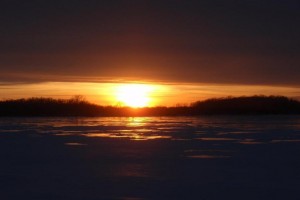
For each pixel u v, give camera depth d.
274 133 26.08
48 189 11.70
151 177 13.09
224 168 14.41
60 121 39.91
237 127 31.42
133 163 15.37
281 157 16.62
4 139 22.66
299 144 20.58
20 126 31.97
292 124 35.03
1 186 12.03
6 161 15.88
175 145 20.17
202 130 28.53
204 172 13.79
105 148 19.16
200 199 10.81
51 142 21.33
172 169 14.25
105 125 33.53
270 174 13.45
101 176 13.22
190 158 16.42
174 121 40.59
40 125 33.22
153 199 10.82
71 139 22.69
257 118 46.69
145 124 35.03
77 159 16.25
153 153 17.69
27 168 14.51
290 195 11.09
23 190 11.61
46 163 15.42
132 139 22.73
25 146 19.86
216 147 19.55
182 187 11.88
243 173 13.62
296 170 14.04
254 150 18.55
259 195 11.09
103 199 10.80
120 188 11.79
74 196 11.05
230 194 11.19
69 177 13.12
